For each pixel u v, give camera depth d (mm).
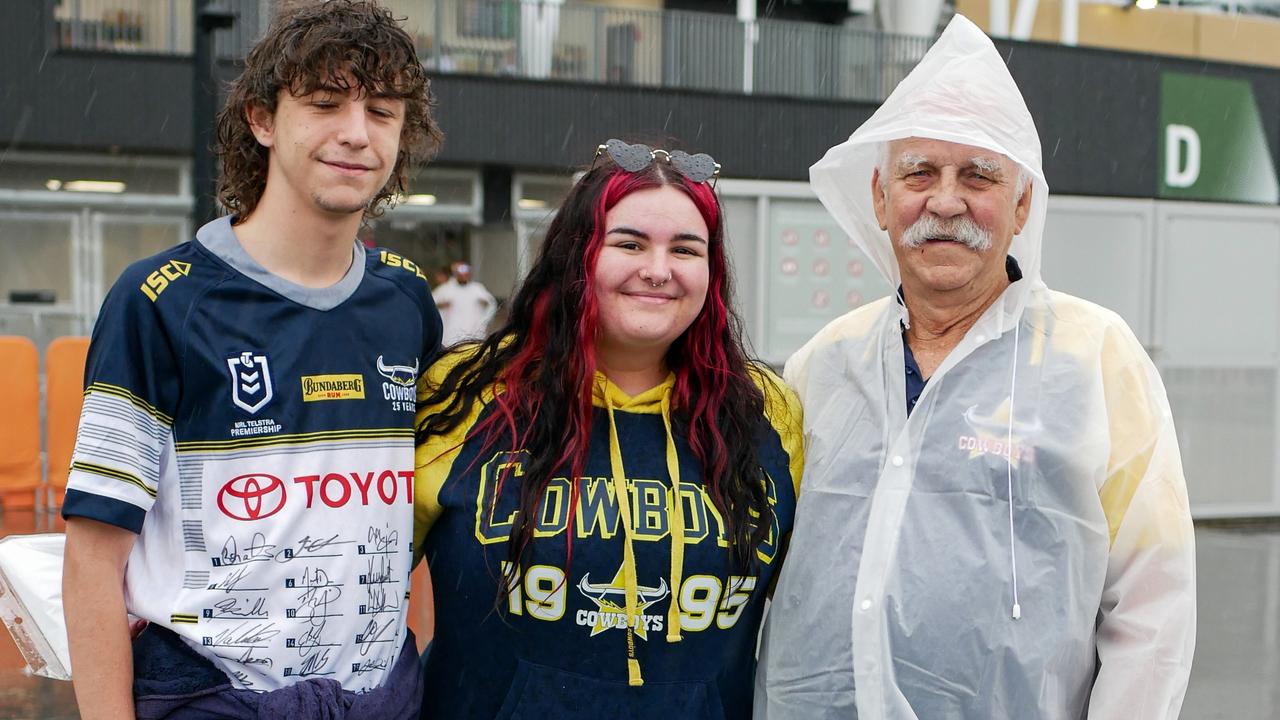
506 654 2447
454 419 2518
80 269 12688
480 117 11391
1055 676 2393
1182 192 10422
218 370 2215
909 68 12086
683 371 2594
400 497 2379
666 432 2543
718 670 2502
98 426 2154
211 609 2211
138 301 2199
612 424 2516
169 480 2232
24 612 2467
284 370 2262
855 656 2465
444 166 12203
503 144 11484
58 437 8312
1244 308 10266
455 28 11594
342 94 2205
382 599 2334
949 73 2508
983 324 2549
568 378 2490
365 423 2336
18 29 11266
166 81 11656
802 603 2594
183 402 2227
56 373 8320
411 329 2465
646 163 2521
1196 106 10414
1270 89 10586
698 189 2521
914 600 2436
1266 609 7199
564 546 2400
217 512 2223
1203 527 10023
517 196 12742
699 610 2443
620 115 11570
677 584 2422
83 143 11531
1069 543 2412
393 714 2322
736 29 11852
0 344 8289
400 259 2543
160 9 11844
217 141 2441
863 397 2664
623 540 2414
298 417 2268
